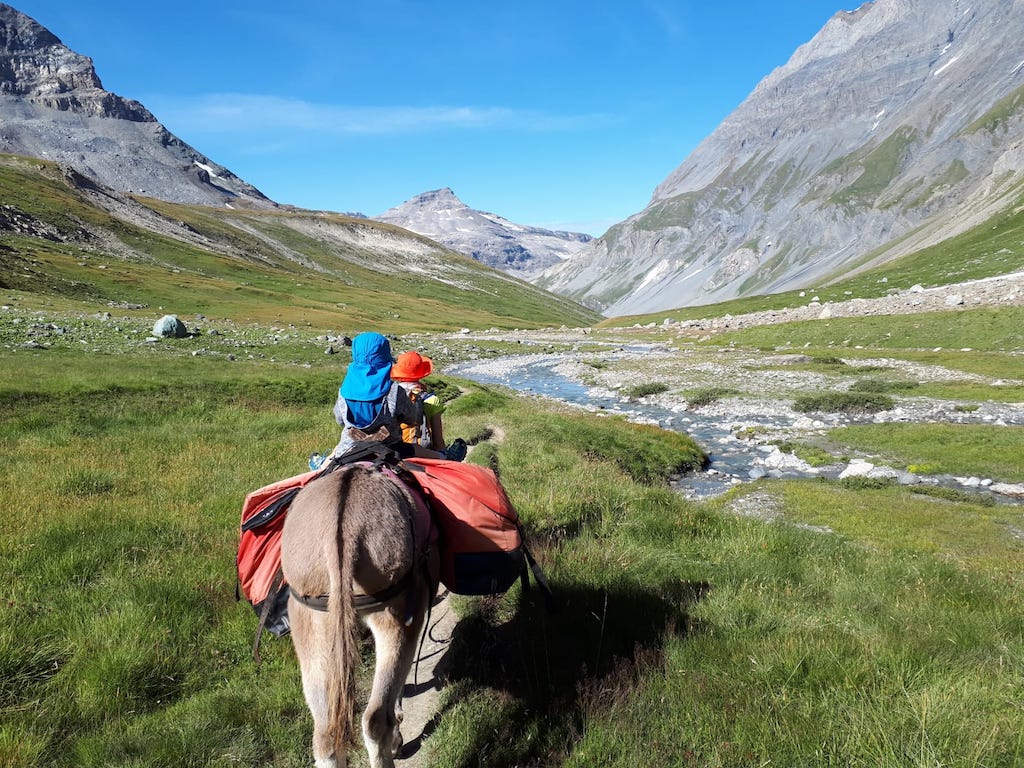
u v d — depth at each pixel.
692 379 44.44
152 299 81.75
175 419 18.38
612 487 12.00
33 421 16.20
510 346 82.88
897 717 4.49
